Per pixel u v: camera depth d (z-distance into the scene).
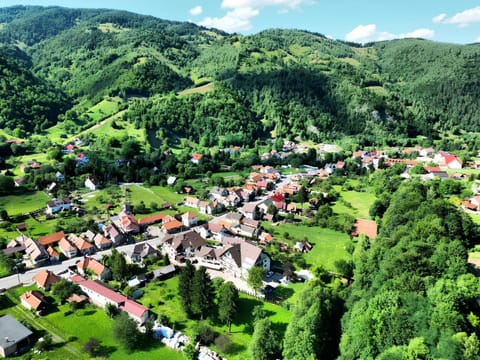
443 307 54.06
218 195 176.88
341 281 93.50
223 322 80.44
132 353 71.00
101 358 69.50
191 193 186.00
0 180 171.00
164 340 74.12
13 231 129.25
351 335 60.38
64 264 107.19
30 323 79.56
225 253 105.56
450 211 95.94
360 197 174.25
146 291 93.00
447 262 68.19
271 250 116.88
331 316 70.12
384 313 57.59
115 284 96.06
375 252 81.44
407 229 90.25
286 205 156.25
